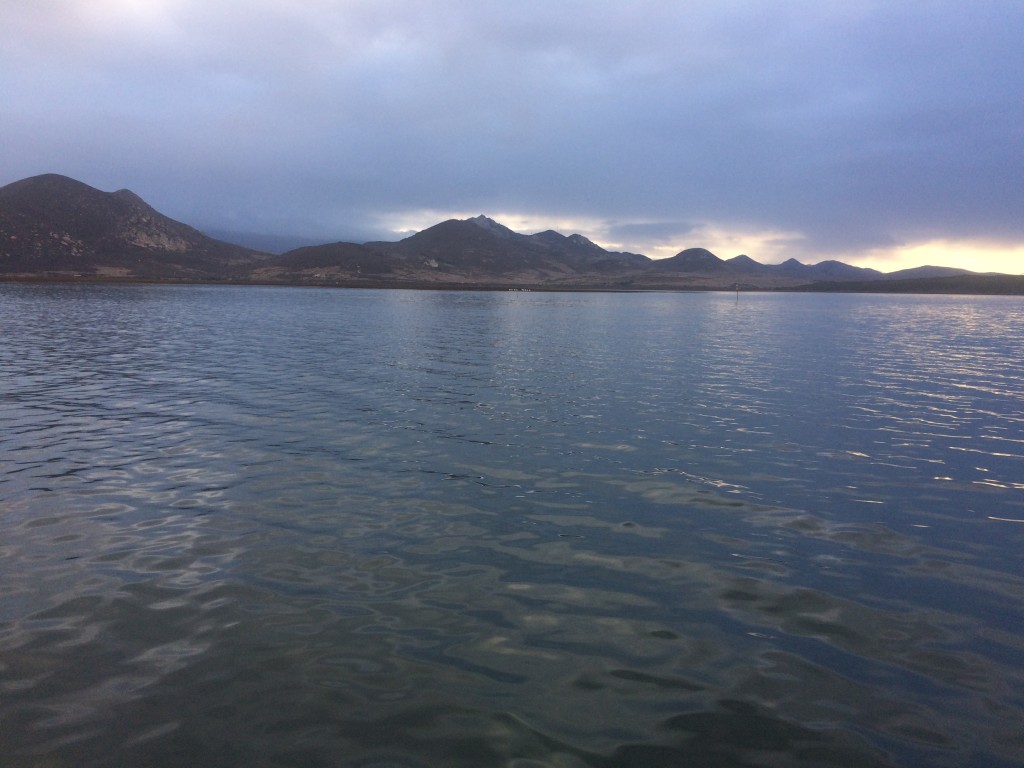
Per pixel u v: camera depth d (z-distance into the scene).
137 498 12.27
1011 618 8.33
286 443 16.42
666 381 27.69
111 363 30.91
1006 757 5.78
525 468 14.59
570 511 11.95
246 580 9.01
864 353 41.44
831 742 5.95
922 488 13.65
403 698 6.48
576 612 8.28
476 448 16.22
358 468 14.39
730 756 5.75
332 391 23.92
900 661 7.31
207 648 7.31
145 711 6.23
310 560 9.70
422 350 38.72
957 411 21.95
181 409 20.41
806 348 44.47
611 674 6.95
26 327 50.38
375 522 11.24
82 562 9.52
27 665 6.95
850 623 8.14
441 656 7.23
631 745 5.87
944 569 9.78
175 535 10.55
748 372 31.22
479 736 5.95
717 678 6.91
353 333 50.25
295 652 7.26
